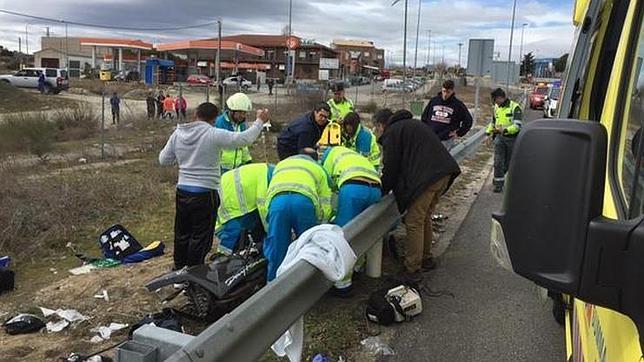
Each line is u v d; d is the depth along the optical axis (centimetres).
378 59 16438
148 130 2231
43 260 673
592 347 173
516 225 132
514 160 133
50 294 553
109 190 952
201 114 593
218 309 471
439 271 611
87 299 538
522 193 131
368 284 565
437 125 938
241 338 293
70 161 1420
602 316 155
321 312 497
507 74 2556
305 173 498
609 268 121
